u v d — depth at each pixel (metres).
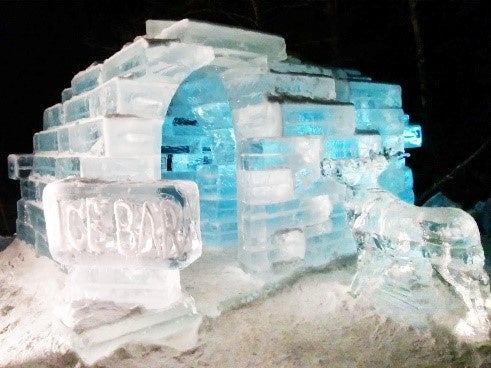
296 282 3.96
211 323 3.35
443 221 2.95
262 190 4.02
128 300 3.16
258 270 4.02
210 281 4.16
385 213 3.36
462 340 2.95
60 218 3.03
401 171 5.11
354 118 4.48
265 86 3.96
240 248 4.28
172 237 2.93
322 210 4.40
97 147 3.28
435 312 3.33
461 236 2.89
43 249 4.67
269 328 3.28
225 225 5.46
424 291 3.44
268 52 3.98
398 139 5.12
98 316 2.95
